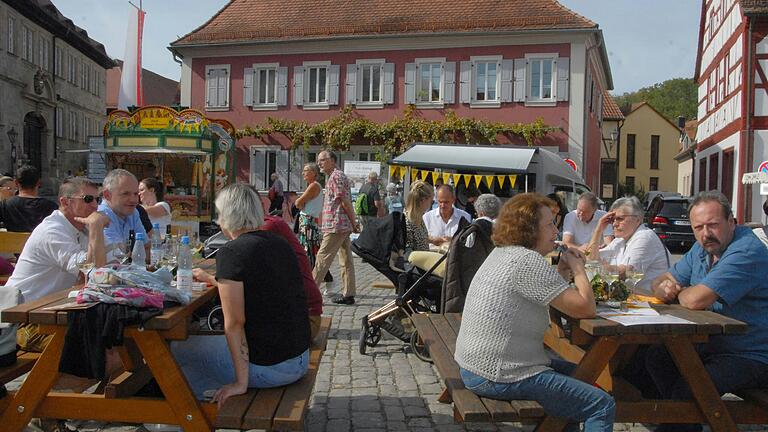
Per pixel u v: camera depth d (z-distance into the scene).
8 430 3.82
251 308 3.88
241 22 31.41
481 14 28.59
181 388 3.75
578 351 4.48
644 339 3.86
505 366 3.68
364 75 29.45
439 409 5.34
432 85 28.64
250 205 4.01
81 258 5.06
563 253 4.08
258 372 3.91
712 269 4.29
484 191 18.48
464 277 6.18
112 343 3.61
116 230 6.21
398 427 4.93
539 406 3.66
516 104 27.70
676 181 65.56
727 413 3.92
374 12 30.19
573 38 27.03
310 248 10.58
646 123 65.25
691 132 62.53
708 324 3.72
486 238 6.16
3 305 4.23
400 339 7.16
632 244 6.11
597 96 34.03
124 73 24.39
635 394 4.32
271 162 30.23
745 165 27.61
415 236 8.38
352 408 5.34
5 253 7.59
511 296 3.69
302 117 30.05
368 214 18.38
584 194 8.44
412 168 18.73
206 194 20.50
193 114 19.72
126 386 4.04
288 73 30.17
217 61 30.94
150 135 19.73
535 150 18.20
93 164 21.36
